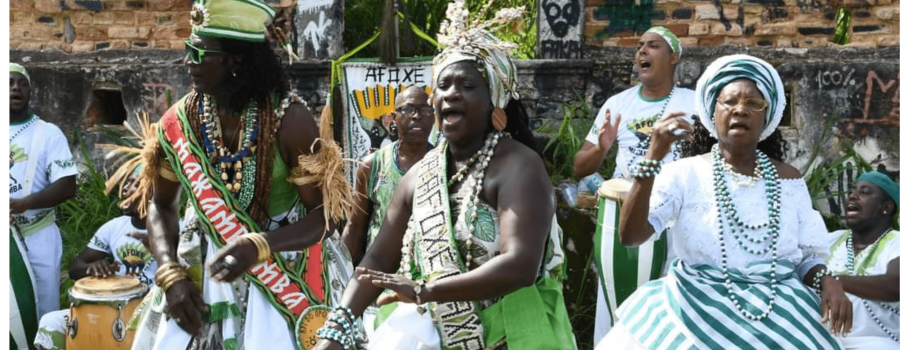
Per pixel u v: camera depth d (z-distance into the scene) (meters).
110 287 5.45
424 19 7.93
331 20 7.59
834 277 3.59
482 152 3.47
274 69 3.99
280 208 4.05
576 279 6.40
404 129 5.29
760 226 3.57
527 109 7.47
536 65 7.42
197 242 4.05
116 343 5.41
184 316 3.93
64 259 7.09
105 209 7.41
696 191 3.63
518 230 3.29
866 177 5.09
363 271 3.22
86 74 7.89
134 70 7.86
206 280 4.01
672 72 6.48
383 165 5.34
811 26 7.40
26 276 6.12
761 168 3.65
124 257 6.23
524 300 3.43
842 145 7.27
